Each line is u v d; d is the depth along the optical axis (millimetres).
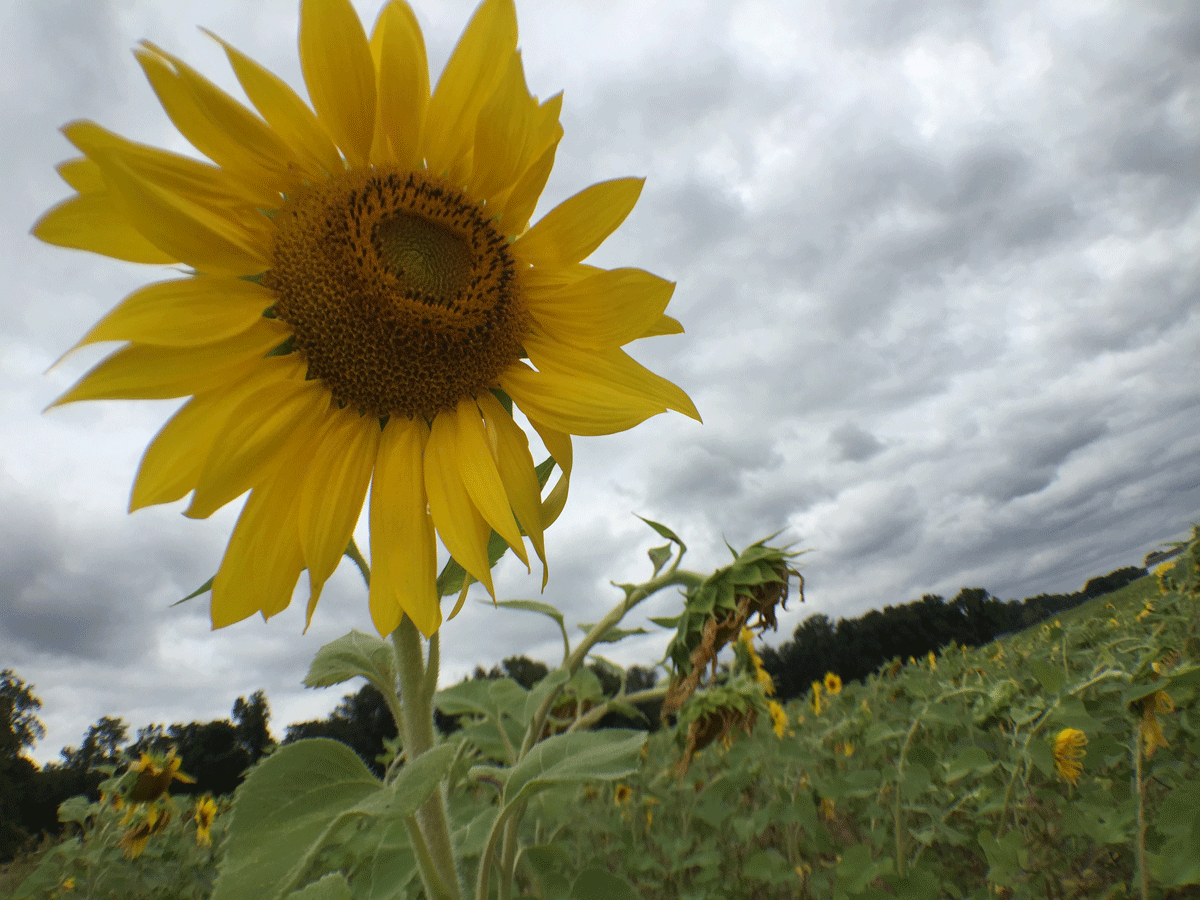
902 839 583
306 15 322
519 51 347
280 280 317
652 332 372
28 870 1195
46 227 272
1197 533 799
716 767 1052
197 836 1081
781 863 642
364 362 322
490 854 330
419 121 350
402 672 330
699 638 501
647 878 813
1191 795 424
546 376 358
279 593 284
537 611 513
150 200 273
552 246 366
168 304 284
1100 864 557
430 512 319
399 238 339
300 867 259
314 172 332
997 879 487
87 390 267
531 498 332
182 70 296
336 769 290
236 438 288
